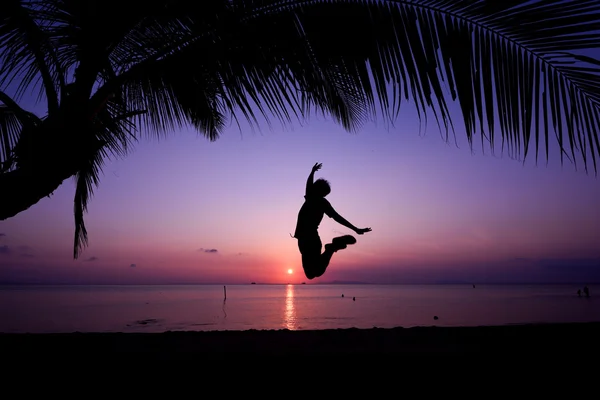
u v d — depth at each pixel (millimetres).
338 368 4035
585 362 4250
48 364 3973
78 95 2764
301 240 3225
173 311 67125
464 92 2168
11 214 2646
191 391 3701
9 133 4531
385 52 2424
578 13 1880
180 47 3086
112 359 4102
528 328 6047
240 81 2957
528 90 2039
